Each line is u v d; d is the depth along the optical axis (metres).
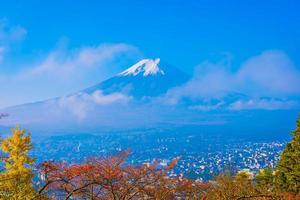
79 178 26.39
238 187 21.06
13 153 32.75
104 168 26.70
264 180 42.88
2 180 24.94
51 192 26.59
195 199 27.30
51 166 26.55
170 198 28.36
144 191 27.94
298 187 41.22
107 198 27.52
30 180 27.31
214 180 30.69
